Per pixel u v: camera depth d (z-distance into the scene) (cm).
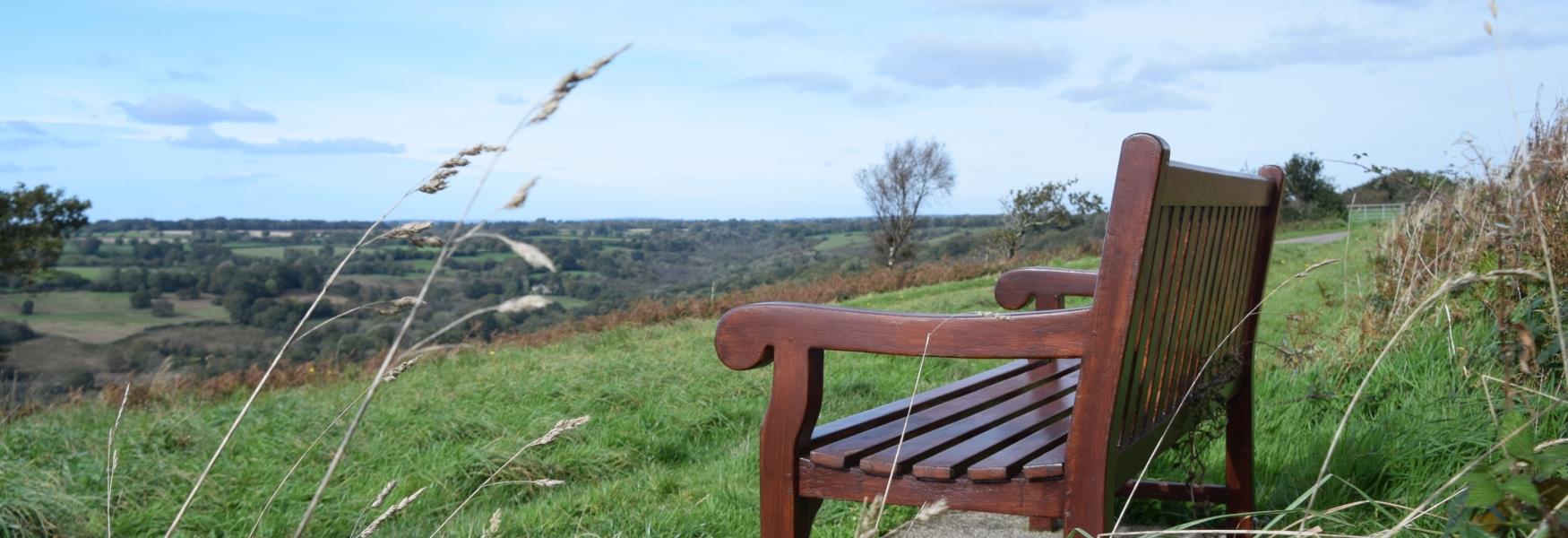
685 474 433
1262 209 268
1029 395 259
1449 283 128
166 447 507
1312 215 3369
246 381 913
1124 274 169
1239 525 267
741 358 197
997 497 180
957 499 182
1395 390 352
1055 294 321
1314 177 3378
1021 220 3684
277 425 557
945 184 4353
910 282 2559
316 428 538
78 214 2395
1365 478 281
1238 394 270
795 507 194
